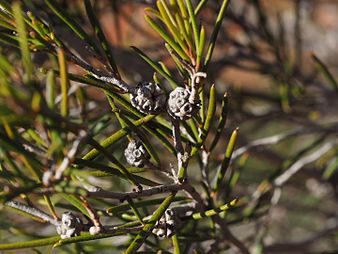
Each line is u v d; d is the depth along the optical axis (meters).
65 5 0.38
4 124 0.24
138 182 0.28
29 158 0.24
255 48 0.50
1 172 0.27
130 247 0.27
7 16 0.26
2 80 0.22
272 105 0.55
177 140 0.28
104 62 0.28
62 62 0.22
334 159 0.52
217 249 0.34
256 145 0.43
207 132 0.28
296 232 0.77
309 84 0.52
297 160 0.48
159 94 0.27
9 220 0.37
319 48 0.73
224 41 0.50
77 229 0.27
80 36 0.28
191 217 0.30
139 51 0.28
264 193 0.43
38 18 0.27
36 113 0.22
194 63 0.27
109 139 0.27
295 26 0.52
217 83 0.54
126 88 0.27
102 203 0.33
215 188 0.31
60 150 0.24
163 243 0.35
